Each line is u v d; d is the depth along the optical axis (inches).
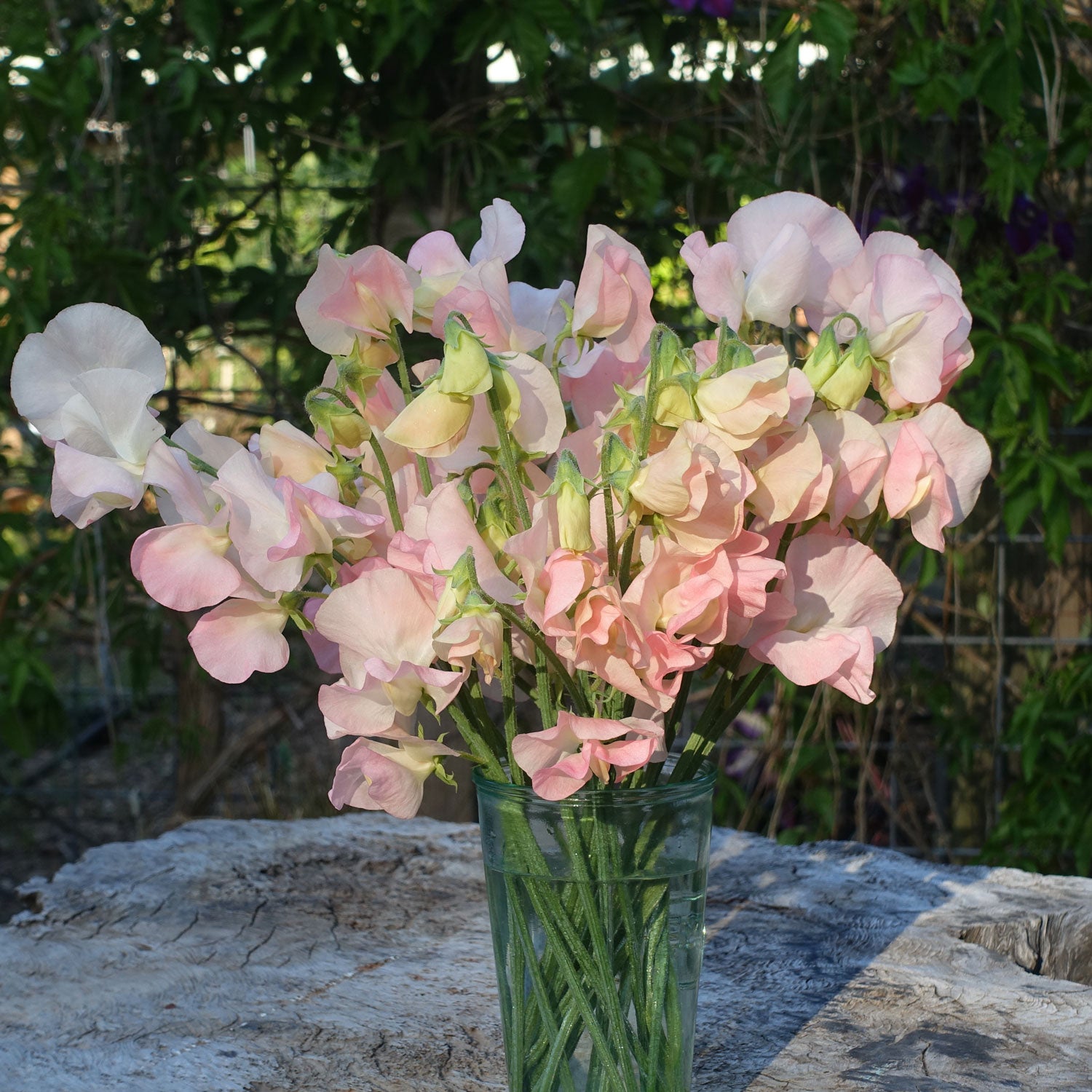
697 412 29.4
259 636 32.2
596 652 28.7
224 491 30.6
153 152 92.5
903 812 112.9
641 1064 34.0
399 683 30.1
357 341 33.4
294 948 54.8
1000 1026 47.0
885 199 96.7
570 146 91.1
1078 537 105.2
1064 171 94.9
